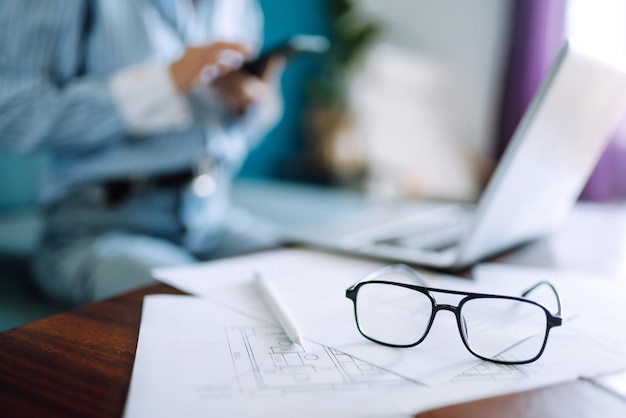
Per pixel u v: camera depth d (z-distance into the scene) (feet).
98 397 0.72
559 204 2.03
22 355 0.85
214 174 3.10
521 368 0.84
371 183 7.38
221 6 3.18
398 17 7.22
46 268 2.31
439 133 6.97
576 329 1.02
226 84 2.62
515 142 1.20
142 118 2.34
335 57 7.36
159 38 2.68
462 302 1.00
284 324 0.99
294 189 6.55
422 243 1.82
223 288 1.25
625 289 1.32
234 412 0.68
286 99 7.88
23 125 2.29
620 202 4.53
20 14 2.23
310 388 0.75
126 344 0.91
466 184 6.72
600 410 0.71
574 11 5.24
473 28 6.46
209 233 3.12
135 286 1.92
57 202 2.63
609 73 1.39
